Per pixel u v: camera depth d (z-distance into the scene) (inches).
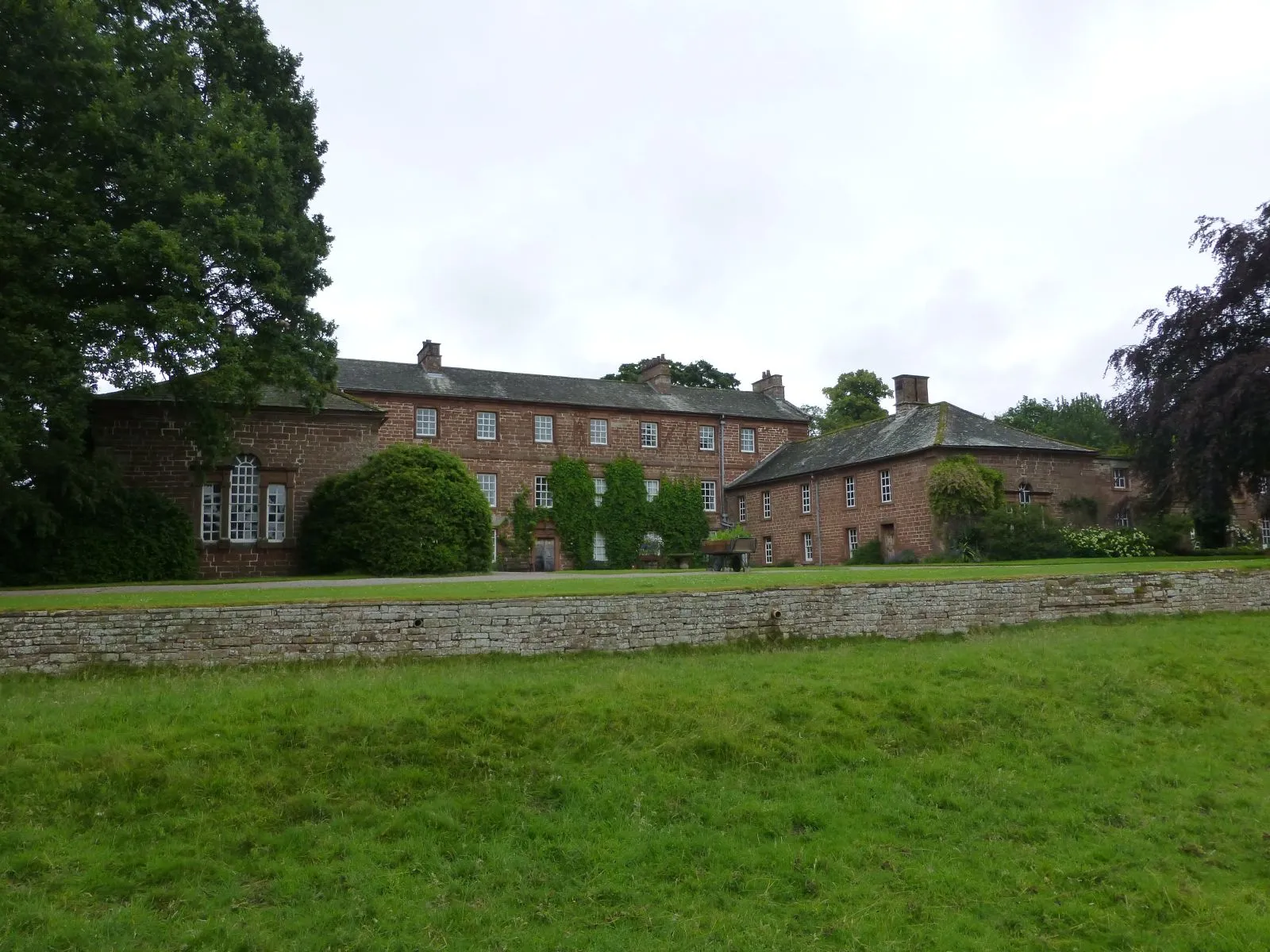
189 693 422.3
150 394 911.7
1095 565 977.5
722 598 595.5
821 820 345.1
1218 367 984.9
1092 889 307.7
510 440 1737.2
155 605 511.5
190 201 770.8
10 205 721.6
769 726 414.9
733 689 453.4
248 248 828.0
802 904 290.0
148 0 884.0
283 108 993.5
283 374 884.0
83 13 731.4
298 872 292.5
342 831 318.7
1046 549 1291.8
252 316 900.0
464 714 398.9
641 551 1803.6
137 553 994.7
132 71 815.1
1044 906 294.5
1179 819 360.2
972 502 1348.4
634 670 493.0
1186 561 987.3
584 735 391.9
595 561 1769.2
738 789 367.6
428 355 1772.9
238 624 507.2
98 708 393.4
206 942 256.4
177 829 313.1
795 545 1732.3
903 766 396.8
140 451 1077.1
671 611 581.9
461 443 1696.6
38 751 347.6
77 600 574.6
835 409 2541.8
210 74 949.8
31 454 888.9
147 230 749.3
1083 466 1477.6
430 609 534.3
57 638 484.1
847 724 425.7
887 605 641.6
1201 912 291.3
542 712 407.2
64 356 722.2
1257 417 953.5
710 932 272.1
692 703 429.1
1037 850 333.7
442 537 1082.1
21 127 759.1
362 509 1081.4
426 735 380.5
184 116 823.7
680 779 367.2
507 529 1705.2
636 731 400.2
